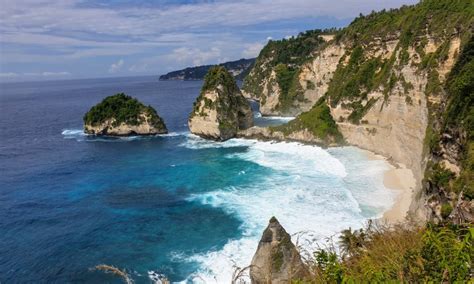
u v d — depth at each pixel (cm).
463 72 3130
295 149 7169
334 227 3431
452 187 2464
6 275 3114
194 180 5597
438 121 3381
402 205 3822
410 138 5297
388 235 1309
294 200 4328
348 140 7219
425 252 861
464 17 4706
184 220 4081
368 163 5731
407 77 5791
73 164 6825
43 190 5375
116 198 4956
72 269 3178
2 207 4703
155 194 5053
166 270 3048
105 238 3744
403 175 4847
